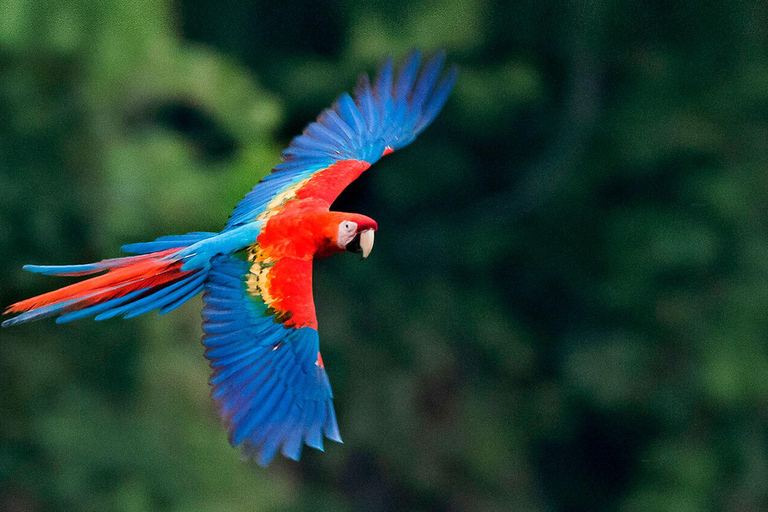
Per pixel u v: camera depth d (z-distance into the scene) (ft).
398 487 55.11
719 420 61.26
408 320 59.31
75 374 39.14
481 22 58.18
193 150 40.27
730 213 61.67
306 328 14.62
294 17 57.16
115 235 36.70
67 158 36.73
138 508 37.96
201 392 41.14
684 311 61.87
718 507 60.13
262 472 45.19
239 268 15.10
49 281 36.52
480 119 60.90
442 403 58.03
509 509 57.57
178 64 40.42
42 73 36.55
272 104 43.42
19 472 37.45
